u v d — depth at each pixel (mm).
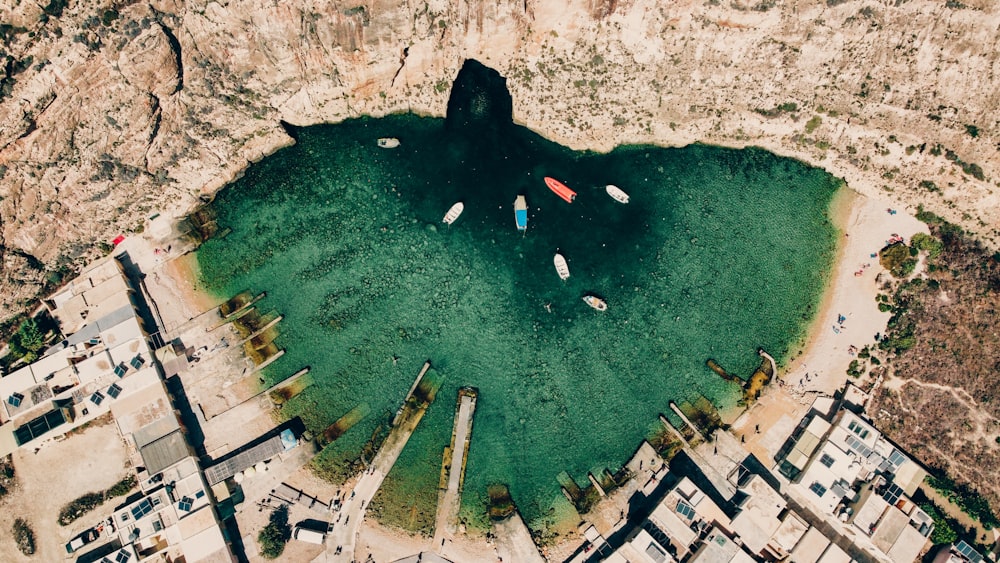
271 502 55219
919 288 59406
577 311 60750
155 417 54906
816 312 60469
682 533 52219
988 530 53719
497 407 58312
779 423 57500
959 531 53812
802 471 54406
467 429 57250
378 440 57094
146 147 57812
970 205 59062
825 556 52156
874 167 61031
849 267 61094
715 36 59312
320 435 57000
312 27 57031
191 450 54844
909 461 53906
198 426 56562
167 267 60250
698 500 53250
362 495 55656
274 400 57469
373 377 58688
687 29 59344
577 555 54688
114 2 52031
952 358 57469
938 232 60469
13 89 51094
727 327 60500
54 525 54062
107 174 57188
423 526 55031
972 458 55531
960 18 54438
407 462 56531
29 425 53906
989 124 56781
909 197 60781
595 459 57344
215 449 56188
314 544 54562
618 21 59625
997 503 54562
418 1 57281
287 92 61094
